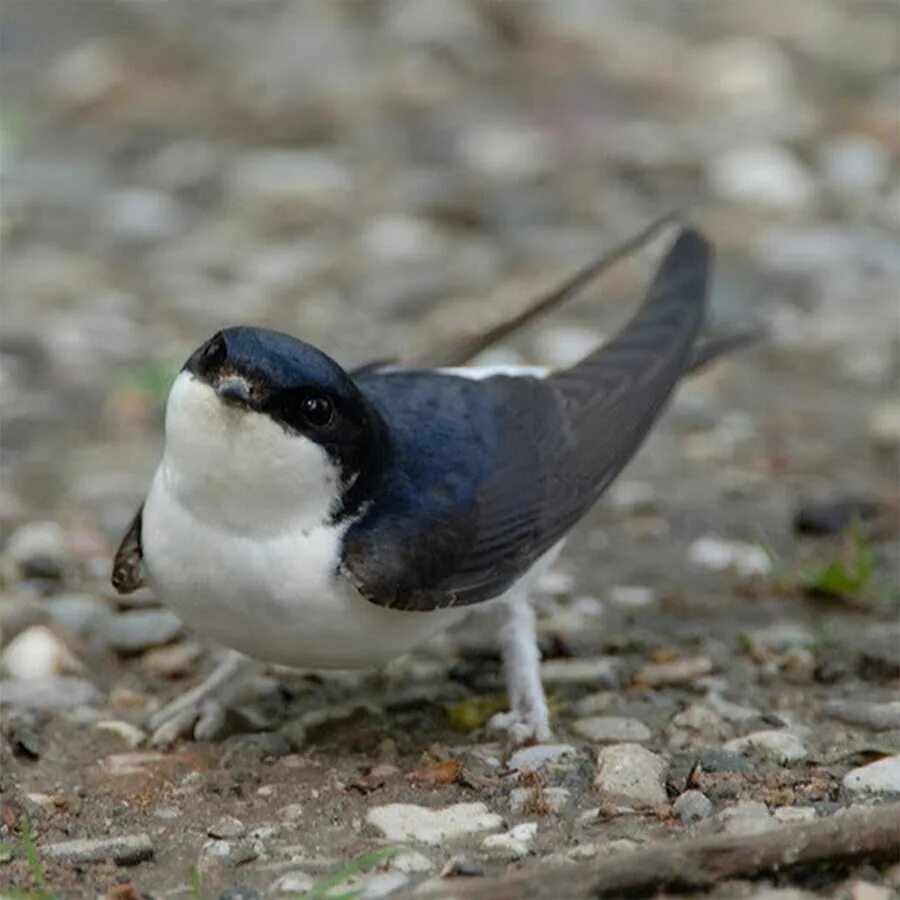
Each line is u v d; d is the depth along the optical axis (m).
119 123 20.39
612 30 22.75
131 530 9.42
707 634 11.27
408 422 9.55
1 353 15.79
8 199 18.75
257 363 8.54
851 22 23.56
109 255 17.81
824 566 12.09
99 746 9.90
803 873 7.71
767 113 20.67
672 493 13.63
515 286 17.17
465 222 18.42
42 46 22.31
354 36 22.67
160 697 10.57
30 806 9.02
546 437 10.04
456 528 9.29
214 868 8.33
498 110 20.83
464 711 10.14
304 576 8.84
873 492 13.36
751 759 9.38
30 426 14.70
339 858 8.36
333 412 8.70
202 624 9.16
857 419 14.91
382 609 9.05
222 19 23.17
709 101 21.03
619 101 21.02
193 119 20.47
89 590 11.91
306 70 21.59
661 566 12.38
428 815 8.70
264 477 8.66
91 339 16.05
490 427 9.82
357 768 9.49
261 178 19.09
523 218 18.48
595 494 10.08
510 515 9.61
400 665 10.80
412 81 21.42
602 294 17.16
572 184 19.17
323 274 17.45
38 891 7.90
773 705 10.28
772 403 15.24
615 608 11.70
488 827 8.62
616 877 7.55
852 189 19.03
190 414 8.62
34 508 13.26
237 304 16.86
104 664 10.99
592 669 10.60
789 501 13.48
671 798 8.95
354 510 8.96
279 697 10.39
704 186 19.11
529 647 9.98
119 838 8.53
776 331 16.31
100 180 19.19
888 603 11.68
